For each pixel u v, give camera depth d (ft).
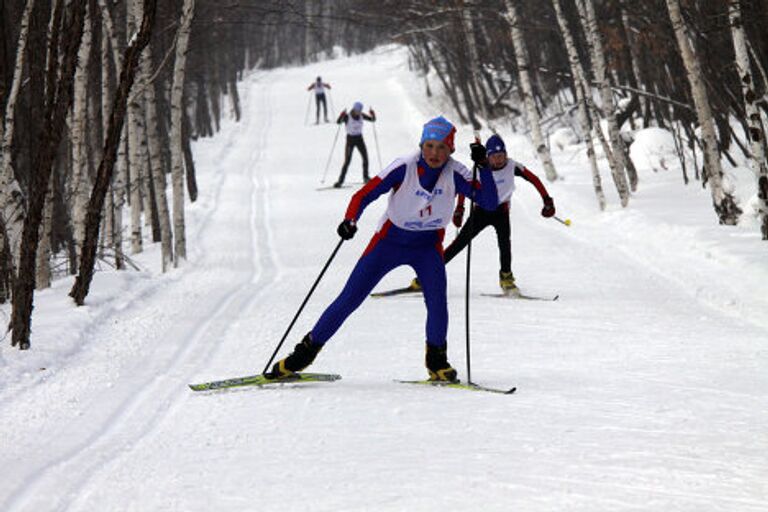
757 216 143.02
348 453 49.11
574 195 198.29
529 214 183.01
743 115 190.80
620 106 266.16
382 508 40.73
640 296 103.45
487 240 153.38
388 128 369.09
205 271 137.69
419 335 84.79
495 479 44.34
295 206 214.69
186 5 144.66
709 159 145.38
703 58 190.90
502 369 70.64
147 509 41.37
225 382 64.90
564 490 42.63
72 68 81.87
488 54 338.13
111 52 186.80
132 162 173.68
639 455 47.91
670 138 236.84
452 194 63.31
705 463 46.34
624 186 177.78
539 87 371.56
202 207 219.00
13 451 51.60
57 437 54.44
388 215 63.98
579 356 74.74
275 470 46.47
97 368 74.18
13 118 108.78
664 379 65.82
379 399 60.90
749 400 59.31
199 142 375.86
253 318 95.91
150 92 150.51
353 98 471.62
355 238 165.89
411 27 323.98
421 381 66.08
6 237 107.76
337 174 273.33
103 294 107.65
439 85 438.40
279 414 57.57
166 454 49.90
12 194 110.83
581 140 298.76
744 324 86.99
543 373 68.95
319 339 64.69
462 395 62.03
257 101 514.27
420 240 64.44
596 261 128.57
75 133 137.59
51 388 67.46
